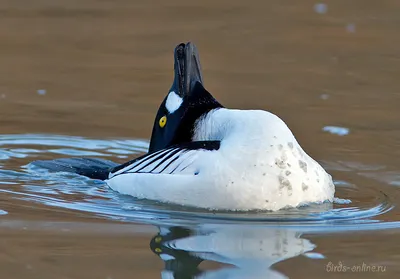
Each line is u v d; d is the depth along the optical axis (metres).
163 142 10.39
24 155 12.12
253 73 16.66
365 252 8.20
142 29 19.66
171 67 17.20
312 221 9.13
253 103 14.77
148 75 16.66
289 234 8.70
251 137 9.20
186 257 8.07
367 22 20.17
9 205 9.70
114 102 14.99
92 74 16.64
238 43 18.70
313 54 17.95
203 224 8.95
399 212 9.62
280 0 22.27
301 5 21.73
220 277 7.58
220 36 19.16
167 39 18.95
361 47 18.36
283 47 18.45
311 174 9.29
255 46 18.55
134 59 17.64
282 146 9.15
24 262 7.88
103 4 21.81
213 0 22.25
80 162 11.56
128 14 20.94
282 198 9.10
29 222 9.07
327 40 18.91
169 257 8.05
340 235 8.72
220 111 9.74
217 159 9.21
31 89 15.66
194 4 22.02
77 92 15.53
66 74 16.59
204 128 9.84
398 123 13.66
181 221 9.06
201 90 10.16
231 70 16.83
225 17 20.72
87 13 20.91
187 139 10.06
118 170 10.64
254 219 9.07
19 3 21.62
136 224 9.04
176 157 9.63
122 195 10.02
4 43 18.45
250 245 8.34
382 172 11.35
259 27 19.95
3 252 8.15
